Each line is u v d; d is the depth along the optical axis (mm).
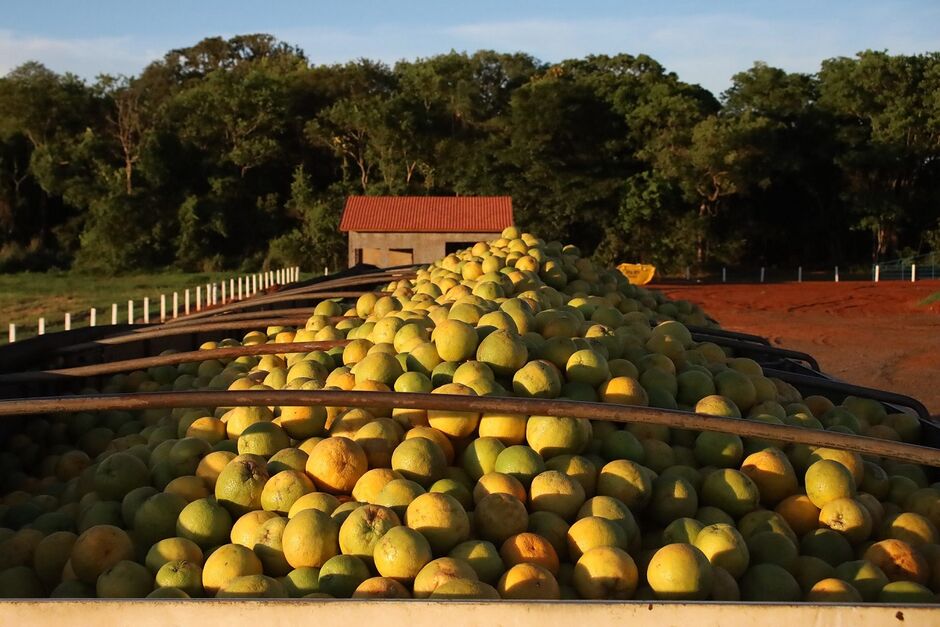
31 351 7340
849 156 59219
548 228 60406
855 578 3602
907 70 59375
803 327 27859
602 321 6562
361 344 5898
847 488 4145
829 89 62031
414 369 5090
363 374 4984
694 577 3293
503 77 76188
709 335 8406
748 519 4043
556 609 2758
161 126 65500
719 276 57469
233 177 63312
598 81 64875
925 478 4980
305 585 3465
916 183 63000
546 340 5328
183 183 62969
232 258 61625
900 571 3678
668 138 58469
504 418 4340
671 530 3824
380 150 64625
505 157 61375
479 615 2762
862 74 60500
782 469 4266
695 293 41375
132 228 58094
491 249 10062
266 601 2785
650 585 3381
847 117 62500
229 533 3924
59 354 7664
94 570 3754
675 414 3902
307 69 73812
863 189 60094
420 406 4043
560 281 8617
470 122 68312
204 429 4895
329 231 59281
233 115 65188
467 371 4648
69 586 3742
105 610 2781
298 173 64875
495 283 6992
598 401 4785
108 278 54562
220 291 40188
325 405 4105
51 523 4410
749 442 4641
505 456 4094
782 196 64312
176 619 2785
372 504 3693
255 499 4004
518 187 60875
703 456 4512
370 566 3494
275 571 3656
